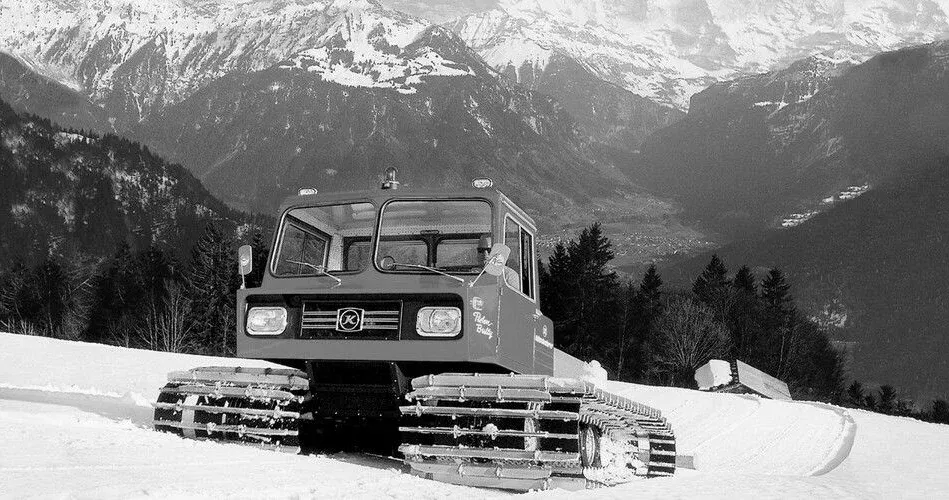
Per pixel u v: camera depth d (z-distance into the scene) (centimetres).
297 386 980
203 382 1008
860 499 818
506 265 1041
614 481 971
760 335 11306
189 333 8512
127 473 686
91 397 1441
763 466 1692
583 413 884
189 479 688
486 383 894
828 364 12550
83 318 9756
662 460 1176
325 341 979
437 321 959
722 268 12850
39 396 1343
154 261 10756
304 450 1048
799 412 2922
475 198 1036
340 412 1003
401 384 979
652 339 10075
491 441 877
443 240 1027
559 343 9950
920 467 1634
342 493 701
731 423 2464
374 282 1011
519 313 1056
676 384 9656
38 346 2814
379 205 1047
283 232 1075
